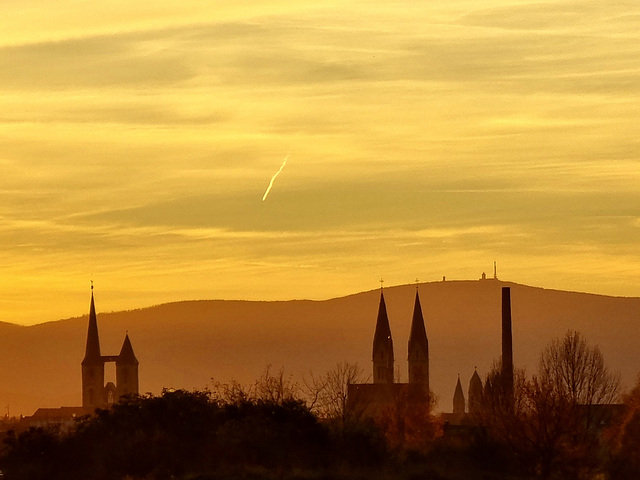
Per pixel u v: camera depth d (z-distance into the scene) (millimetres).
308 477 184875
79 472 199250
